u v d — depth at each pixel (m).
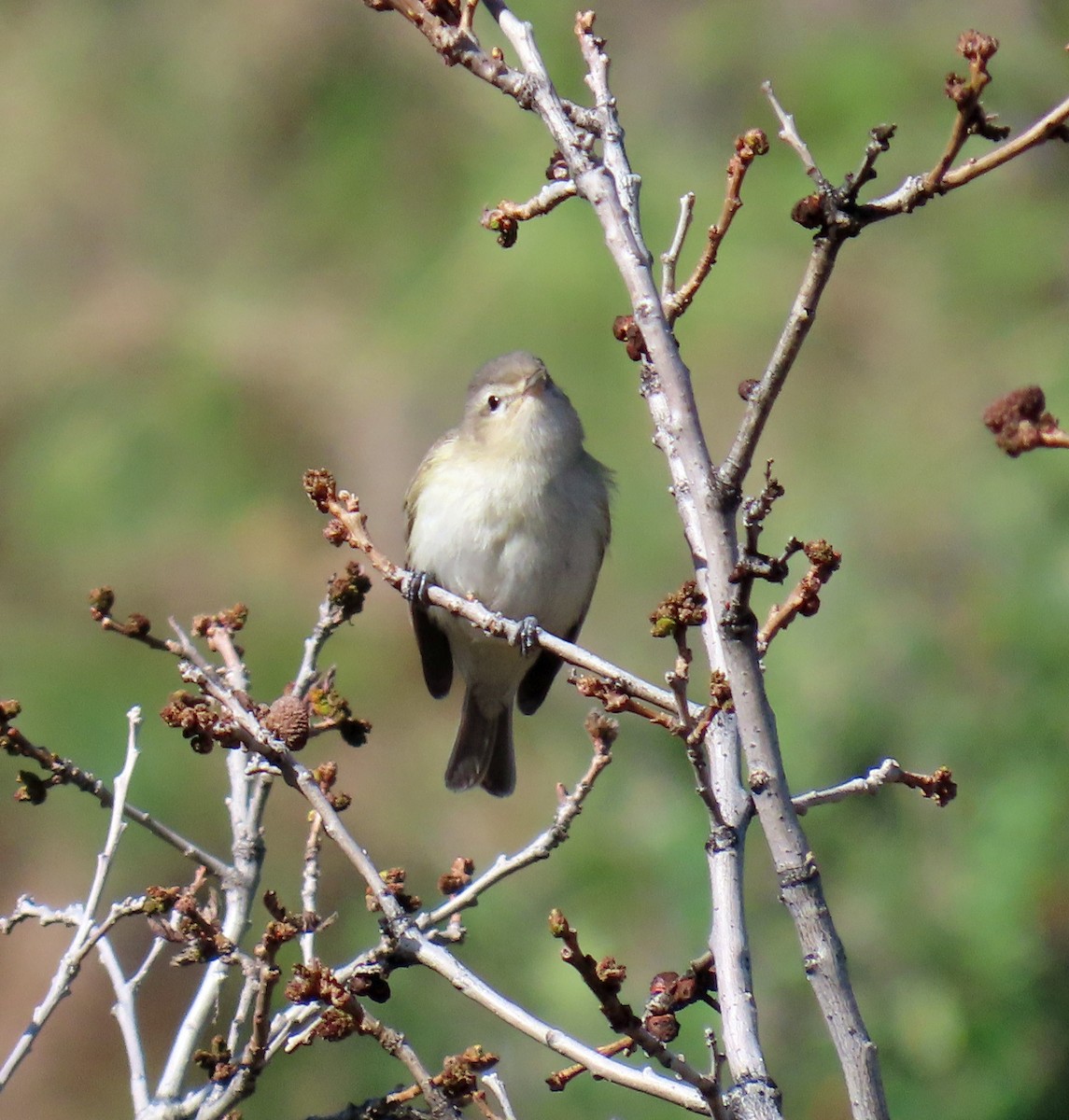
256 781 7.06
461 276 16.31
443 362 15.69
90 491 15.30
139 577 14.80
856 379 15.59
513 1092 11.24
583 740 13.87
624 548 14.58
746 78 17.55
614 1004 4.57
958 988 11.16
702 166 16.94
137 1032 6.41
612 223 5.11
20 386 16.52
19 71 20.12
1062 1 17.47
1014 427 3.93
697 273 5.54
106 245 18.84
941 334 15.83
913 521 13.65
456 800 13.83
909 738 11.94
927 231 16.44
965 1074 10.95
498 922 12.17
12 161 19.27
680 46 17.91
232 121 19.36
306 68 19.38
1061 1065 10.94
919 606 12.95
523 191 16.98
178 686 13.96
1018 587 12.41
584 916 11.98
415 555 9.68
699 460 4.79
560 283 15.46
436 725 14.32
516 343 15.41
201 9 20.14
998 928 11.20
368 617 14.70
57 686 13.91
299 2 19.56
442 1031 11.63
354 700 14.30
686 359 15.57
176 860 13.38
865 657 12.30
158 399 15.81
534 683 10.02
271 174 19.14
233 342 16.30
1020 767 11.70
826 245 4.46
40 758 6.25
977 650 12.31
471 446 9.42
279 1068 11.87
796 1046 11.20
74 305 17.89
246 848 6.81
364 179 18.36
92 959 13.20
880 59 17.03
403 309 16.59
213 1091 6.28
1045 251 16.23
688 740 4.98
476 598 9.38
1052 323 15.78
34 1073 12.90
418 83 18.89
